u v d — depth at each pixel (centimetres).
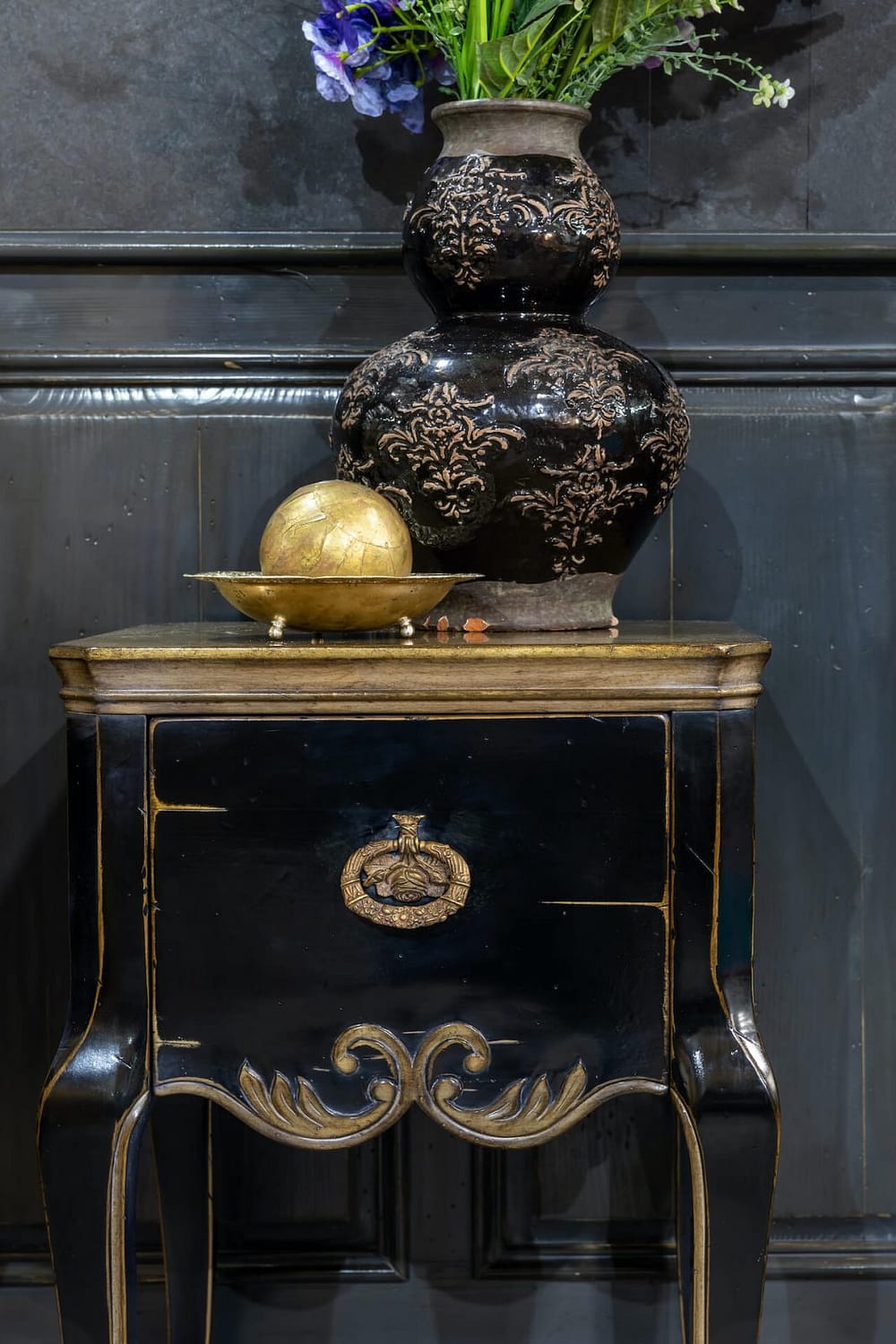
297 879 92
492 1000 92
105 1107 90
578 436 98
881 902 133
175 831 92
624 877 92
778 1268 132
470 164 104
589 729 92
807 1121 133
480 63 105
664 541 131
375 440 101
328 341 129
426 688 91
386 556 95
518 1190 133
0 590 129
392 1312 133
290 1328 133
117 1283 91
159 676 91
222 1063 92
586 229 104
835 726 132
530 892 92
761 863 132
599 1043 92
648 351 129
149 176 128
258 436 129
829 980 133
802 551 131
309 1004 92
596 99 128
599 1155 133
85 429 129
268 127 128
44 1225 133
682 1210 116
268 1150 133
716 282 130
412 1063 92
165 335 129
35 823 131
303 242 127
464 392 98
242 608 98
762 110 129
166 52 127
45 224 128
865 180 129
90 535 129
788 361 129
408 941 92
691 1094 91
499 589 104
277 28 127
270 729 92
